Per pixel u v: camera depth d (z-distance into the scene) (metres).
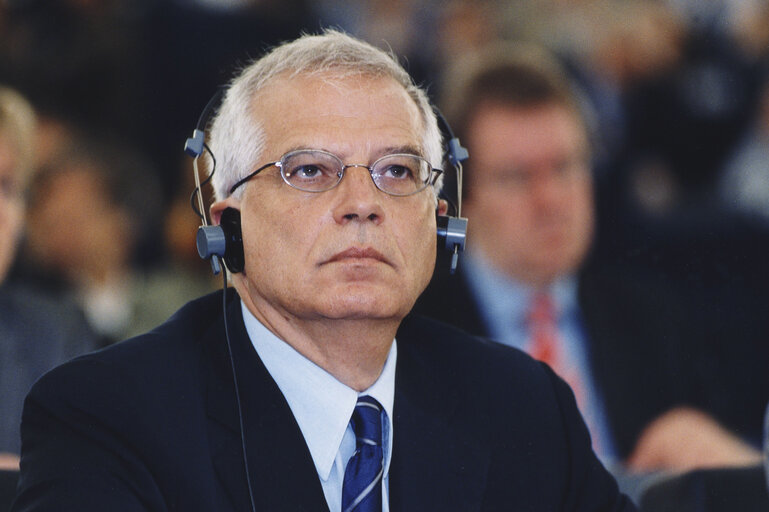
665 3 17.56
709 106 16.83
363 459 5.70
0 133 9.38
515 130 9.68
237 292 6.14
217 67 17.00
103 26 16.38
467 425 6.14
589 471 6.34
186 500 5.37
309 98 5.63
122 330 12.07
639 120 16.70
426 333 6.58
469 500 5.86
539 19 17.19
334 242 5.46
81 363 5.66
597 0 17.36
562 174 9.80
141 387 5.59
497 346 6.71
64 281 11.69
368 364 5.77
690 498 6.79
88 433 5.41
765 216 14.23
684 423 9.86
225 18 17.20
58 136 14.20
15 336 9.46
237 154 5.75
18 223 9.65
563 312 9.95
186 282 13.20
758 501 6.79
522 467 6.11
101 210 12.06
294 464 5.57
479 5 17.80
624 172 14.65
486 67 9.91
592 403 9.81
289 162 5.56
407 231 5.62
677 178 16.59
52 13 16.09
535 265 9.82
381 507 5.64
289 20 17.72
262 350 5.85
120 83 16.27
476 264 9.91
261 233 5.60
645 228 13.15
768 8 17.59
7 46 15.69
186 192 13.45
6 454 9.13
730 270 12.09
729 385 10.52
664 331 10.06
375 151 5.60
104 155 12.59
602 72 16.75
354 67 5.73
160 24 16.92
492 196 9.74
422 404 6.12
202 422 5.61
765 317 11.05
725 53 17.34
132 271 12.85
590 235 10.30
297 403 5.75
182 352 5.89
